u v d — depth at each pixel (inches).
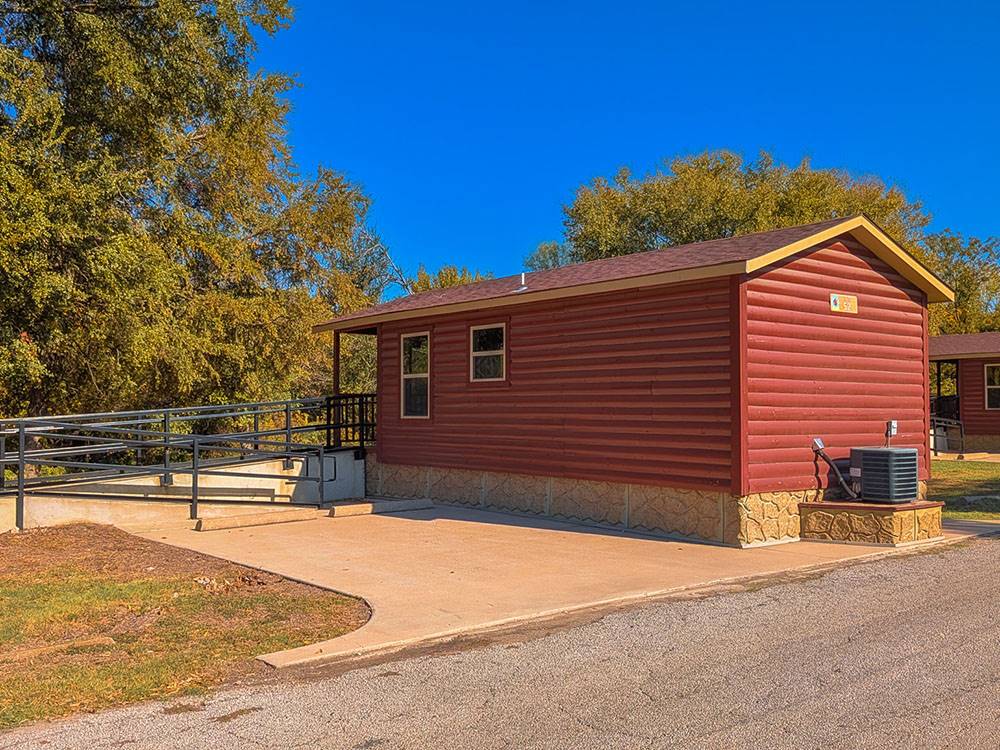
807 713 167.2
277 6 637.9
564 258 2018.9
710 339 384.5
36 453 472.1
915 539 381.1
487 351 515.2
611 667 201.2
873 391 441.4
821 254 416.5
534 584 297.4
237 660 211.9
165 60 581.0
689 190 1480.1
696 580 303.3
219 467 533.3
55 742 158.4
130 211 631.2
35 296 463.2
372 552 366.6
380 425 599.8
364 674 199.5
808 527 395.5
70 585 301.4
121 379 620.1
